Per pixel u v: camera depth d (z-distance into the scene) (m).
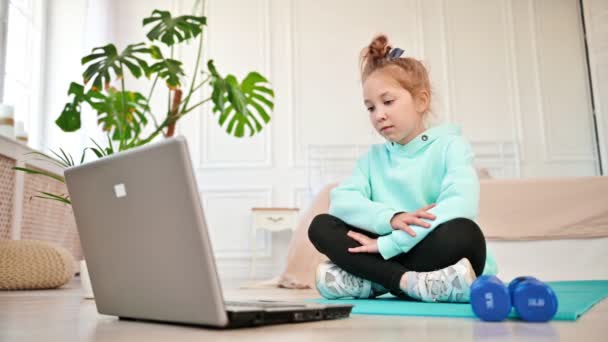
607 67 4.63
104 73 2.07
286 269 2.45
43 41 3.86
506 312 0.86
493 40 4.85
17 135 2.85
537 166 4.71
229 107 2.75
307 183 4.70
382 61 1.48
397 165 1.50
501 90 4.79
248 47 4.84
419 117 1.50
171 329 0.81
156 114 4.71
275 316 0.83
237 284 3.07
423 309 1.04
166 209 0.78
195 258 0.75
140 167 0.81
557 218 2.41
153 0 4.83
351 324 0.86
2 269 2.18
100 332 0.80
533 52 4.83
